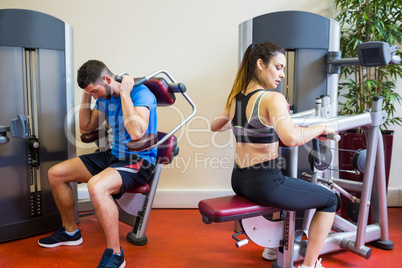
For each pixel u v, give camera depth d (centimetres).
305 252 180
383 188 200
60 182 200
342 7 246
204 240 219
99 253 200
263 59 146
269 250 193
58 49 218
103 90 189
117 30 261
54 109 221
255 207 148
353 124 167
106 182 174
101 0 258
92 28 260
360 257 195
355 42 227
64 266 185
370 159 178
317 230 160
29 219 220
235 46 263
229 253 202
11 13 202
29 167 217
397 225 240
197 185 277
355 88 250
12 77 207
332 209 161
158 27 262
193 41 263
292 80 231
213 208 143
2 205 211
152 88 187
